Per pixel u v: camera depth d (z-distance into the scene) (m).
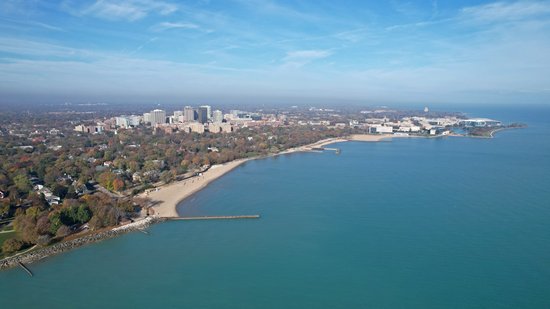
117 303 116.25
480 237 160.50
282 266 137.75
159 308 113.88
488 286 123.69
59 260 142.62
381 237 161.88
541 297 117.88
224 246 155.12
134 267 137.62
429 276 129.75
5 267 136.38
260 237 163.75
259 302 116.69
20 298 118.38
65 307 114.25
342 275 131.25
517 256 143.25
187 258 144.75
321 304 115.62
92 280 128.88
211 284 126.31
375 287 123.81
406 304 115.31
